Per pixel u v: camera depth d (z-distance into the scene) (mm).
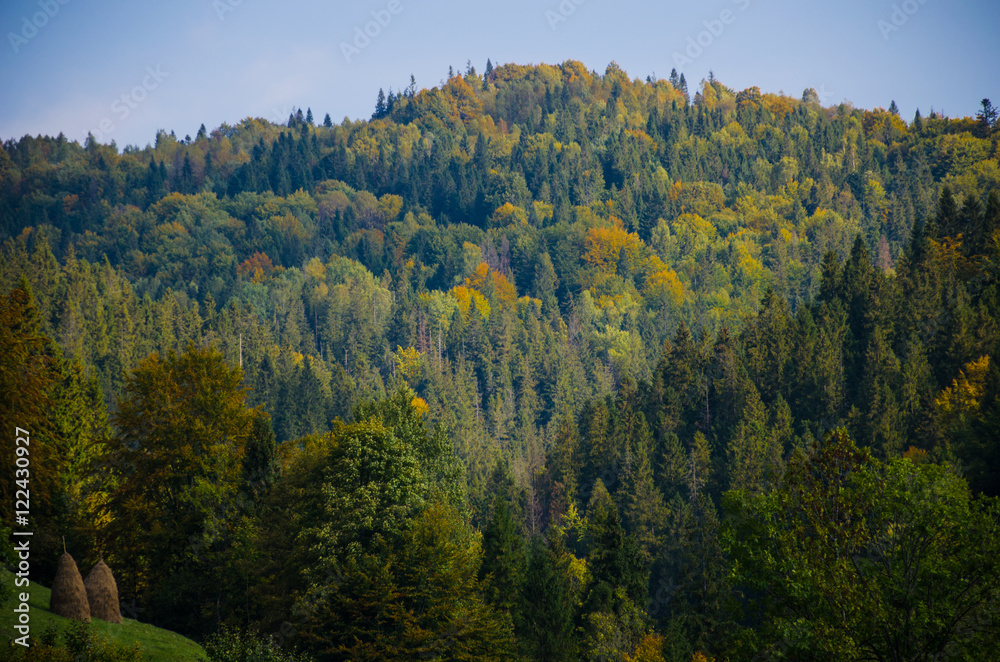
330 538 38688
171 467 44469
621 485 91875
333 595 38594
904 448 87500
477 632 40500
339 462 40875
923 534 26703
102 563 37344
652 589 80812
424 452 50750
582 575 66062
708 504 81125
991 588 25031
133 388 45188
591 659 51906
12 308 44312
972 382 88250
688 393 106688
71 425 56500
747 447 88000
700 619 59062
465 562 41469
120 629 35969
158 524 44062
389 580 37969
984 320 96312
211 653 34469
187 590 42625
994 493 68062
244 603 43500
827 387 98000
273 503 44688
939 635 25344
